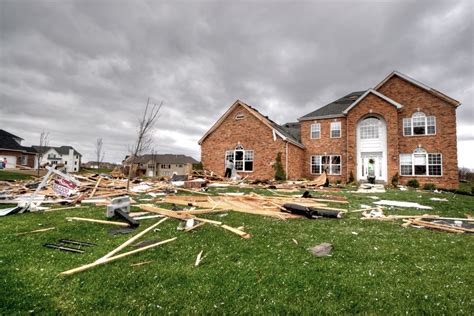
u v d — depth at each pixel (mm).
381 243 4227
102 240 4230
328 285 2697
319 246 3959
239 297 2432
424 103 17906
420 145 17797
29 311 2135
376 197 10438
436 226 5496
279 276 2887
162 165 58969
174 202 8086
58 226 5047
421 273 3037
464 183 25922
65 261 3254
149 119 12789
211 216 6316
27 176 17938
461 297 2461
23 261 3225
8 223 5289
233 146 21484
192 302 2332
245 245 4020
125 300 2352
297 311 2215
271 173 19469
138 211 6695
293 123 30422
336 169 20719
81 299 2355
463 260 3500
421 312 2229
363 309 2268
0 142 31969
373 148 19125
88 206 7625
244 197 9031
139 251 3639
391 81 19234
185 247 3881
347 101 22891
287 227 5285
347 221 6027
